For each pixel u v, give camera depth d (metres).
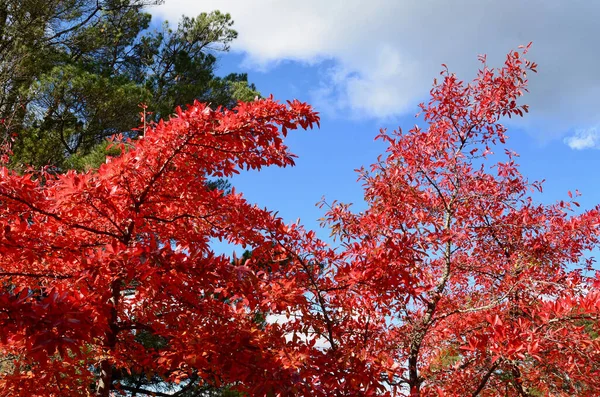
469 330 6.21
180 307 4.10
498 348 4.29
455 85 6.98
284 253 4.70
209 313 4.03
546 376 5.37
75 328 2.53
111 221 3.88
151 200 4.02
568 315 4.31
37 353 2.43
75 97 12.38
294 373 3.45
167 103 14.83
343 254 4.66
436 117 7.14
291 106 3.79
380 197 6.63
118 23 17.75
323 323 4.67
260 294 3.81
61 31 15.77
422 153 6.75
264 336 3.75
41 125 12.05
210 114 3.61
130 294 5.07
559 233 6.38
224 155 3.99
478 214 6.94
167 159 3.80
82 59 16.52
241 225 4.32
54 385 4.19
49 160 10.80
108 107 12.56
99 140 13.51
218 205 4.26
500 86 6.79
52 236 3.78
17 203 3.50
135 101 12.88
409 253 4.62
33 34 13.17
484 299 6.47
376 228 5.98
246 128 3.72
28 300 2.68
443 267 6.94
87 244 4.01
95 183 3.54
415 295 4.49
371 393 3.68
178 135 3.68
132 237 4.29
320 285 4.67
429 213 6.65
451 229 6.59
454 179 7.05
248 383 3.51
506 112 6.85
